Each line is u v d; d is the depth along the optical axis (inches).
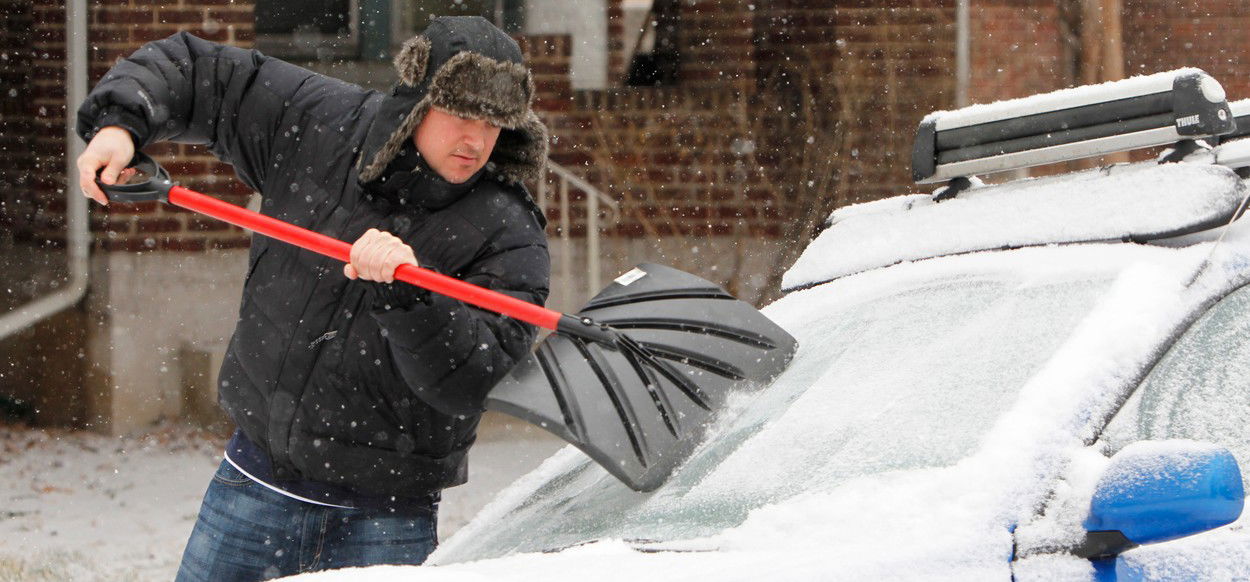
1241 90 1131.9
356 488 300.7
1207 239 231.1
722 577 184.7
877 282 272.5
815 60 941.8
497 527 269.9
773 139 940.0
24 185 890.1
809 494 210.8
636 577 190.2
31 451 811.4
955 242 264.4
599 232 935.0
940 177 281.3
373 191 293.1
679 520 222.7
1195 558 203.3
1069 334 216.8
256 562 306.5
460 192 291.1
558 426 241.8
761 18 953.5
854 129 929.5
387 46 960.9
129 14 879.1
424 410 297.3
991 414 207.6
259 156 315.3
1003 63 934.4
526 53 935.7
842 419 227.8
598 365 252.7
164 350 875.4
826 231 305.4
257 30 951.6
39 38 884.0
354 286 289.9
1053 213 249.1
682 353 257.9
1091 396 202.2
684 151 939.3
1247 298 228.7
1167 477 181.0
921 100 930.1
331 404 294.8
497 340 273.7
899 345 242.8
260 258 305.0
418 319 257.9
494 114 276.5
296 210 303.4
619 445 240.8
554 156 935.7
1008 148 269.0
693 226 938.7
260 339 301.7
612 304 273.6
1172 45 1133.7
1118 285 221.5
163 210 874.8
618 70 964.6
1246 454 211.8
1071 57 932.6
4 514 679.7
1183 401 213.0
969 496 191.8
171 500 716.0
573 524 245.0
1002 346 223.5
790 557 187.9
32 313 861.2
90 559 597.6
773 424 239.3
